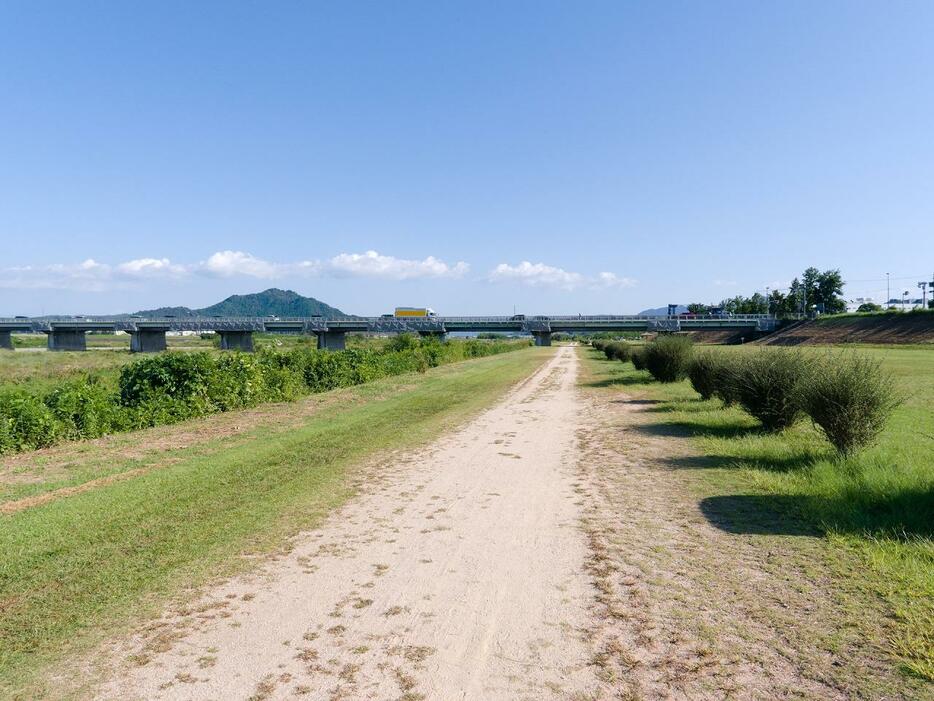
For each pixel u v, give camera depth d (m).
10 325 96.12
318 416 17.09
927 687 3.75
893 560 5.80
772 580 5.50
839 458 9.56
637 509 7.97
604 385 27.25
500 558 6.27
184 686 3.93
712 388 18.83
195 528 7.21
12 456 11.52
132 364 16.64
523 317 107.75
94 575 5.81
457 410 18.98
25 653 4.39
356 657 4.28
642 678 3.95
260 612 5.03
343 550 6.54
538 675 4.01
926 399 18.02
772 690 3.78
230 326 90.25
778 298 125.00
